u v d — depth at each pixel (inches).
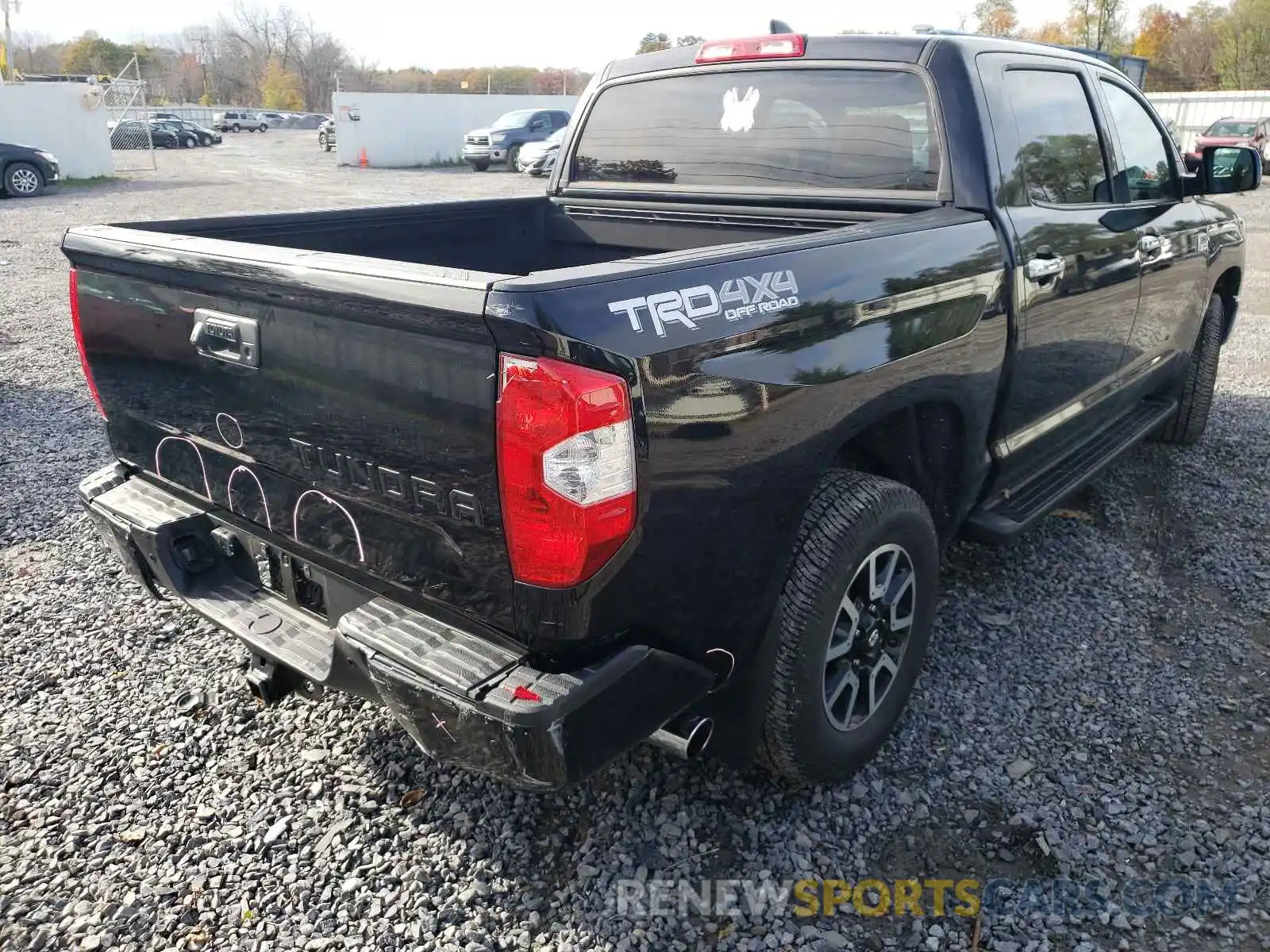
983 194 122.0
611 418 74.3
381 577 90.3
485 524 79.0
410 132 1269.7
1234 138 976.9
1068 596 155.5
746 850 103.0
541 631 78.7
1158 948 91.5
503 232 162.1
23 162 764.6
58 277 438.0
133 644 141.7
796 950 91.0
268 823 106.8
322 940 92.0
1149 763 116.6
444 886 98.1
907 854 103.0
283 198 765.3
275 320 89.7
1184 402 212.7
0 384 271.6
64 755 117.6
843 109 133.0
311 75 3939.5
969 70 124.3
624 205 156.7
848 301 95.8
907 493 107.5
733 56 144.2
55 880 99.0
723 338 82.9
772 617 95.3
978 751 118.5
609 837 104.3
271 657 98.7
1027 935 92.9
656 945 91.6
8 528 180.4
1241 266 210.4
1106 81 158.2
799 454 92.2
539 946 91.5
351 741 120.0
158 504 113.3
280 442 94.3
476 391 75.8
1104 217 146.9
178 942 92.0
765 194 141.3
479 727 78.1
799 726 100.0
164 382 105.5
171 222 118.6
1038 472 149.1
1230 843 104.0
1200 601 154.6
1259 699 129.6
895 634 113.2
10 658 137.6
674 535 81.7
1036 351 131.8
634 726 83.4
